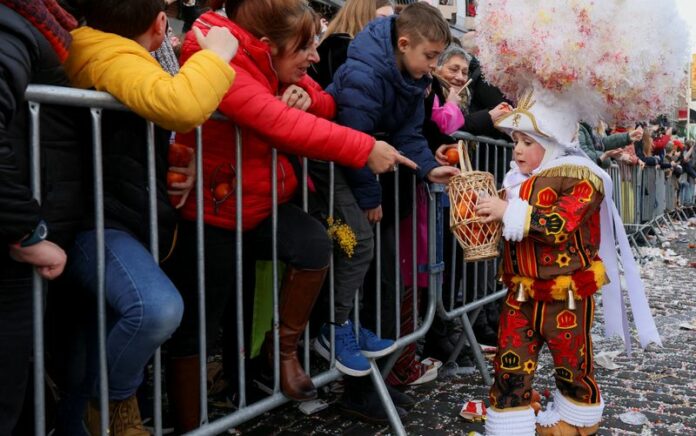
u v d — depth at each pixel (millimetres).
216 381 3135
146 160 1893
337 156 2252
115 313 1848
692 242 10328
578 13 2166
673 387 3484
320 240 2377
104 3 1840
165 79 1769
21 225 1453
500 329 2414
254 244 2434
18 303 1590
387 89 2650
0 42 1412
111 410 1927
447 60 3865
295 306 2395
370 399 2877
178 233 2250
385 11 3512
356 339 2727
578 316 2309
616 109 2348
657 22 2189
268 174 2320
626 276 2488
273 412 3000
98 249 1758
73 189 1750
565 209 2215
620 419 3002
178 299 1802
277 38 2219
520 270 2342
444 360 3730
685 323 4926
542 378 3566
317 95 2576
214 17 2209
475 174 2357
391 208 2973
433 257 3113
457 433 2805
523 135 2383
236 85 2107
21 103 1480
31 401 2047
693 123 22016
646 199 9820
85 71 1799
